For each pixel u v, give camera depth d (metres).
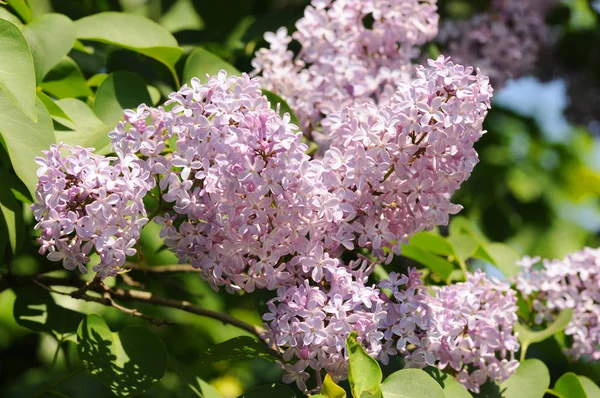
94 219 1.19
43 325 1.34
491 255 1.47
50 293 1.36
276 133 1.19
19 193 1.30
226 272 1.22
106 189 1.19
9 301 1.98
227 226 1.20
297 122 1.32
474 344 1.26
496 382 1.31
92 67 1.50
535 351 1.48
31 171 1.24
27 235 1.44
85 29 1.38
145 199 1.42
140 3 1.91
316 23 1.36
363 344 1.22
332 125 1.25
